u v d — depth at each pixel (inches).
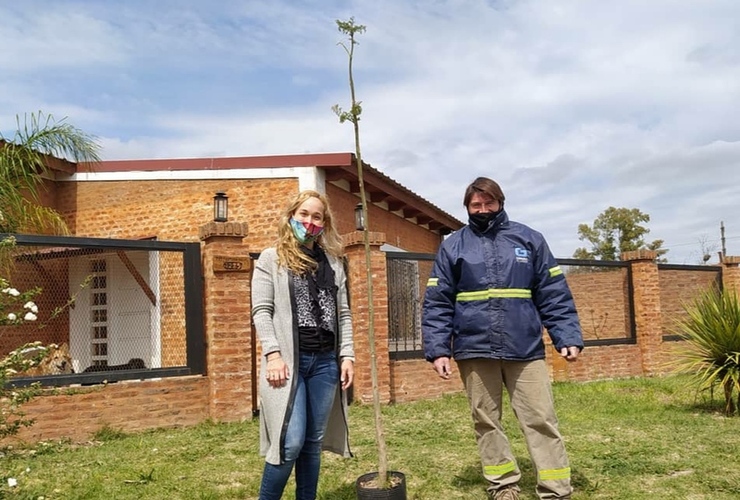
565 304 165.6
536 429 162.2
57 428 268.1
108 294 370.0
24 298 211.8
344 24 165.0
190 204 430.3
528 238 167.0
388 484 161.2
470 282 164.6
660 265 511.8
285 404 136.5
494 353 161.3
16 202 339.3
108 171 444.5
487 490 174.9
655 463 211.0
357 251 350.6
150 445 252.2
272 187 419.5
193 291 310.0
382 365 349.7
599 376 472.1
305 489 146.6
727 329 296.7
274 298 143.0
